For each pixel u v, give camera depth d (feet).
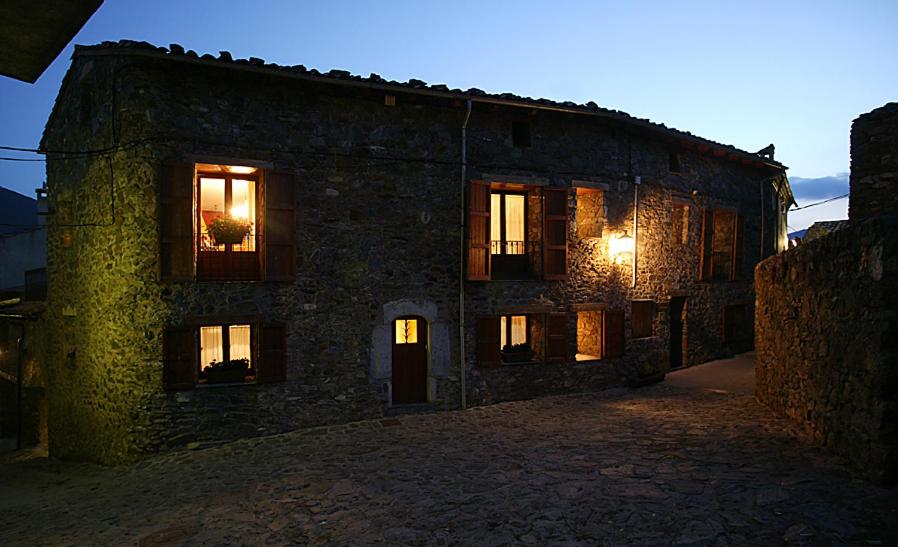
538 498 16.76
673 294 39.96
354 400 28.35
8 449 37.83
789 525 13.06
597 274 34.96
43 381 35.09
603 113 32.94
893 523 12.47
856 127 20.81
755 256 48.26
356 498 18.06
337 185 28.07
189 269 25.02
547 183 32.63
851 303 16.61
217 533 16.05
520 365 32.27
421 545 14.28
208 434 25.50
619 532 13.91
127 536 16.46
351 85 27.04
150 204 24.71
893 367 14.60
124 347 25.03
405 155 29.43
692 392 33.42
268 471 21.67
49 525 18.51
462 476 19.56
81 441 28.96
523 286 32.35
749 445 20.07
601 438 23.45
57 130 33.94
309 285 27.48
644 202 37.42
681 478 17.22
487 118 31.27
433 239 30.01
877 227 15.05
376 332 28.81
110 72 25.80
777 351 24.54
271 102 26.73
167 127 24.76
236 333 27.20
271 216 26.48
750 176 47.50
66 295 31.09
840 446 17.21
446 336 30.32
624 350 35.88
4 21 9.66
